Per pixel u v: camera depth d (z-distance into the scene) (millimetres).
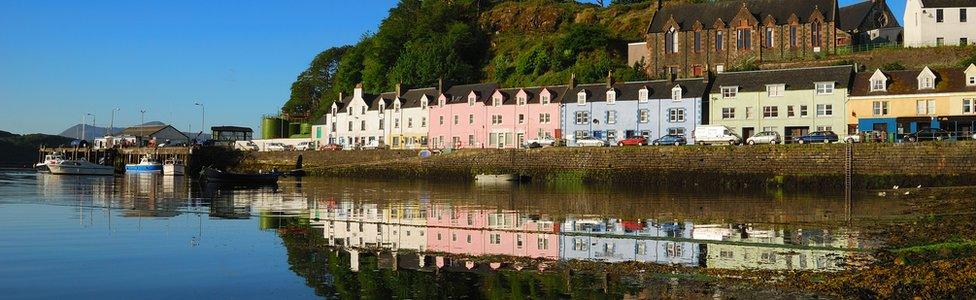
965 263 16719
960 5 79438
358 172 78062
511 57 120375
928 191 46375
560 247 22531
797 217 31797
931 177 51344
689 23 92625
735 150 58125
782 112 70188
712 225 28703
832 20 84938
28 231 25828
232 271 18031
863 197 45312
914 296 14281
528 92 82750
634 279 16922
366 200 42938
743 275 17125
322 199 43750
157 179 74188
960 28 79375
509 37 129500
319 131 104438
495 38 130125
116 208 36031
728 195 48312
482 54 126625
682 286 16078
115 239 23766
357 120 96812
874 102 66750
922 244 21375
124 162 103250
